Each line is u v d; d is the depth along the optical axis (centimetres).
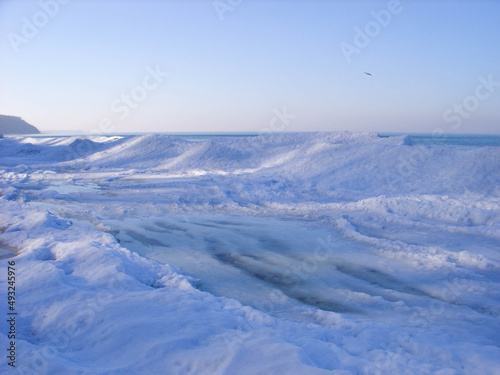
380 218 1171
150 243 939
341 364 349
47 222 1016
